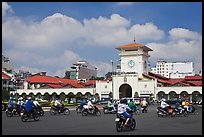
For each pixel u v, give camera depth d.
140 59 99.44
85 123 20.78
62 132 15.21
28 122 21.45
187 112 30.20
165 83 92.38
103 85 93.31
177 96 85.75
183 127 17.86
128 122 16.03
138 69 99.38
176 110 29.05
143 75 96.69
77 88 95.25
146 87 88.12
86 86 98.75
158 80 92.88
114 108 34.25
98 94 93.19
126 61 101.19
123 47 100.19
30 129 16.61
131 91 91.81
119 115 15.87
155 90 87.12
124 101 16.28
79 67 171.50
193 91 83.69
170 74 155.25
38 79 108.56
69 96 86.88
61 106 31.27
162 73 187.50
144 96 87.81
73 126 18.48
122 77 90.56
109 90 92.38
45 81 108.06
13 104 27.95
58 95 96.12
